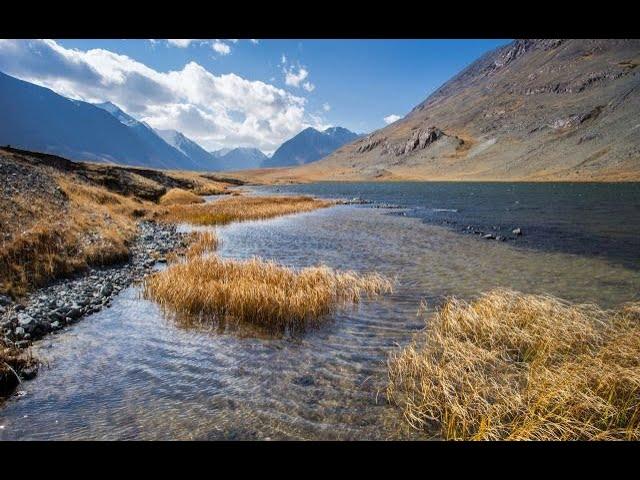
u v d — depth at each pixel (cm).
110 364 920
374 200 6912
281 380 867
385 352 1014
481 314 1152
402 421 728
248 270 1535
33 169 2833
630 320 1184
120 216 2891
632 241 2595
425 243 2645
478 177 16938
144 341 1056
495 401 767
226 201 5872
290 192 10375
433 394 783
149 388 820
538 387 753
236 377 876
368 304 1398
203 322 1206
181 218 3850
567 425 668
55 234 1677
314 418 733
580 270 1891
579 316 1129
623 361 861
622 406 728
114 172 4953
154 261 1988
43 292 1322
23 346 972
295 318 1194
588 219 3694
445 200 6631
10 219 1614
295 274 1602
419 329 1172
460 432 687
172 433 680
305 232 3173
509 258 2164
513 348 1014
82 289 1413
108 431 680
